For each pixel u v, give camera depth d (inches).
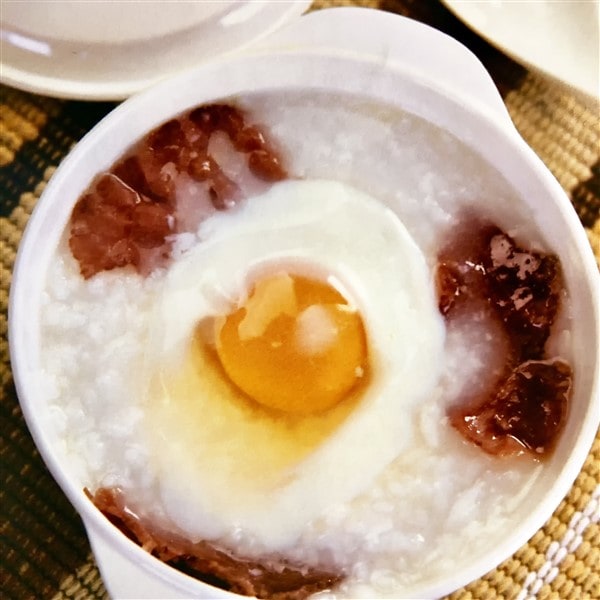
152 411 9.7
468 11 10.9
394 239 10.0
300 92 9.9
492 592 10.3
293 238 10.0
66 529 10.2
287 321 9.9
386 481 9.8
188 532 9.6
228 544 9.6
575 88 10.8
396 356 9.9
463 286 10.0
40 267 9.5
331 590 9.4
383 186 10.0
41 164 10.6
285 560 9.6
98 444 9.6
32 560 10.2
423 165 10.0
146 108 9.5
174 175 9.8
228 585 9.4
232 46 10.5
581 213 11.0
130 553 8.7
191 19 10.2
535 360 9.9
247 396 9.9
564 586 10.4
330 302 9.9
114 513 9.4
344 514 9.7
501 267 10.0
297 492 9.7
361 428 9.8
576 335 9.7
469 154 10.0
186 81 9.5
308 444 9.8
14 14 10.1
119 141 9.5
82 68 10.3
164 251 9.9
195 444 9.7
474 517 9.6
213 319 9.9
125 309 9.8
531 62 10.8
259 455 9.8
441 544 9.5
